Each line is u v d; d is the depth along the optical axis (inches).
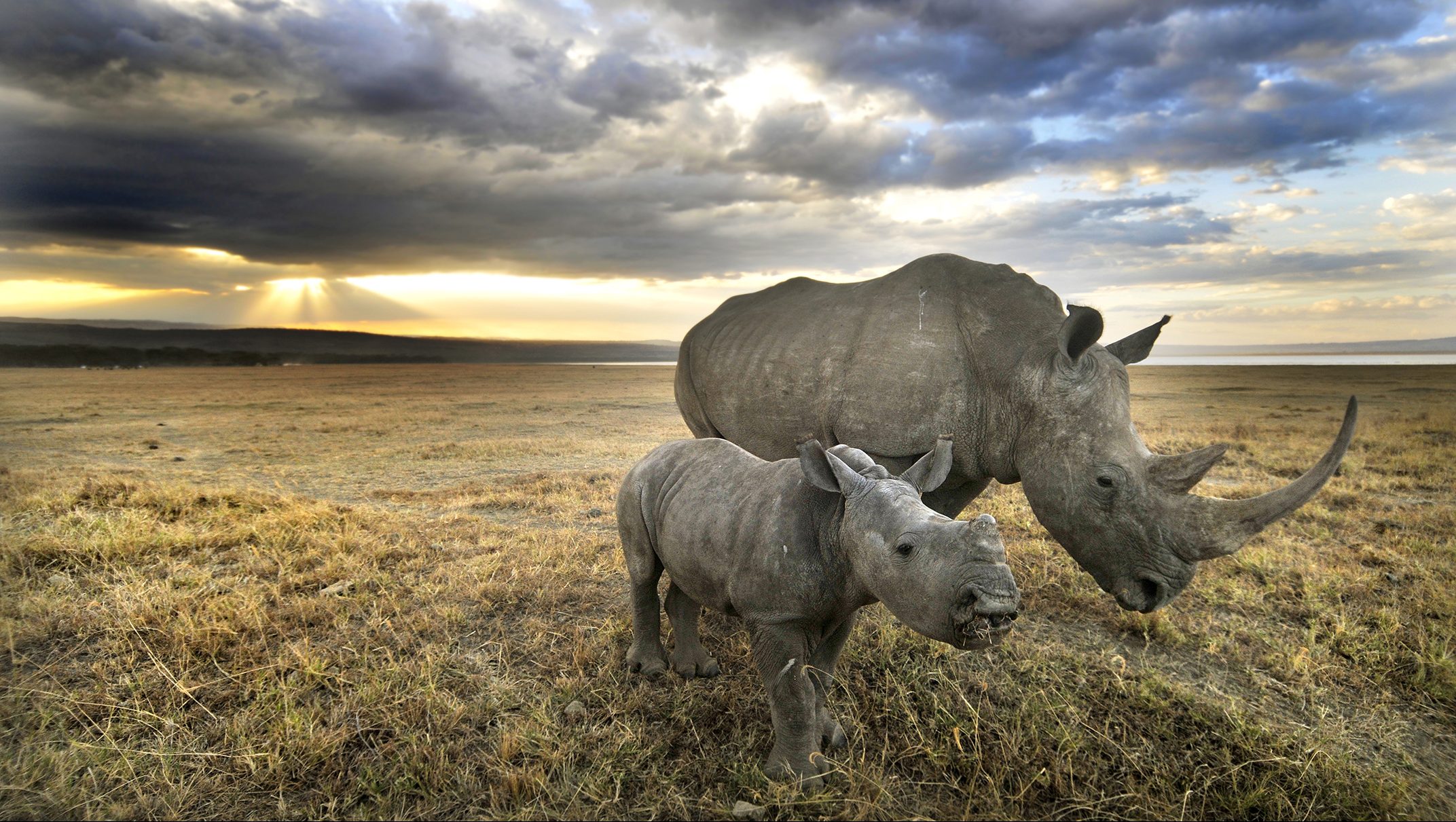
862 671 169.6
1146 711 153.5
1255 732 142.6
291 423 796.6
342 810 121.4
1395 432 583.8
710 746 140.5
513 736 136.6
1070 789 129.5
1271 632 193.9
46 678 154.6
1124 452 156.3
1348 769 135.0
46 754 128.6
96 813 117.7
